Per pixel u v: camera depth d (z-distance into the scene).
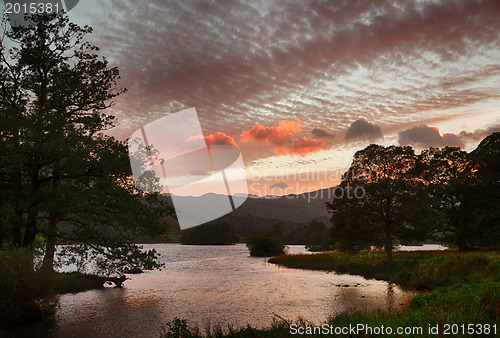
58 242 18.84
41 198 16.34
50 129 17.00
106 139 18.02
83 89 20.77
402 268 31.03
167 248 96.44
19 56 19.56
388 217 34.69
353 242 35.53
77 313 16.61
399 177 34.50
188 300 20.58
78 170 17.73
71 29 20.09
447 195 44.94
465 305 9.50
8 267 14.27
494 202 42.94
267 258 64.81
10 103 19.20
